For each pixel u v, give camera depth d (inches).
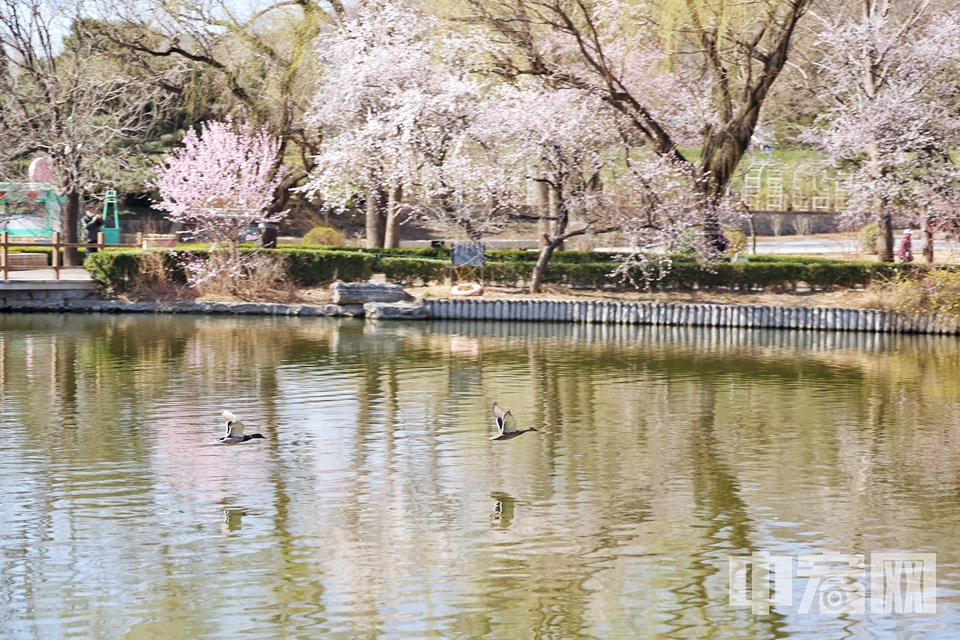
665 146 1156.5
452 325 1063.6
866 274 1130.0
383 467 511.2
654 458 533.3
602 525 430.0
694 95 1246.9
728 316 1079.0
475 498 464.4
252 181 1187.3
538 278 1165.1
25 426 575.2
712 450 549.6
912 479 499.5
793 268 1147.3
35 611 341.1
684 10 1083.3
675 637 330.3
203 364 786.2
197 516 433.4
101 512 435.2
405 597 355.9
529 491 475.5
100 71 1298.0
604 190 1192.8
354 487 478.0
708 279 1162.6
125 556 388.2
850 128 1116.5
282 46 1250.6
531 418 620.7
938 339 1005.2
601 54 1104.2
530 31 1137.4
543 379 750.5
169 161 1182.9
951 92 1133.1
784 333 1040.8
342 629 331.3
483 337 977.5
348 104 1169.4
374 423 600.7
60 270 1214.9
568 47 1159.0
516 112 1096.2
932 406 665.6
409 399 669.3
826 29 1284.4
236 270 1152.2
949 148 1132.5
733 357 872.9
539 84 1169.4
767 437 579.5
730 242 1507.1
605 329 1054.4
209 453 529.3
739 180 1850.4
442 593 359.6
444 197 1167.6
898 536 421.1
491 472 506.0
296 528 421.4
